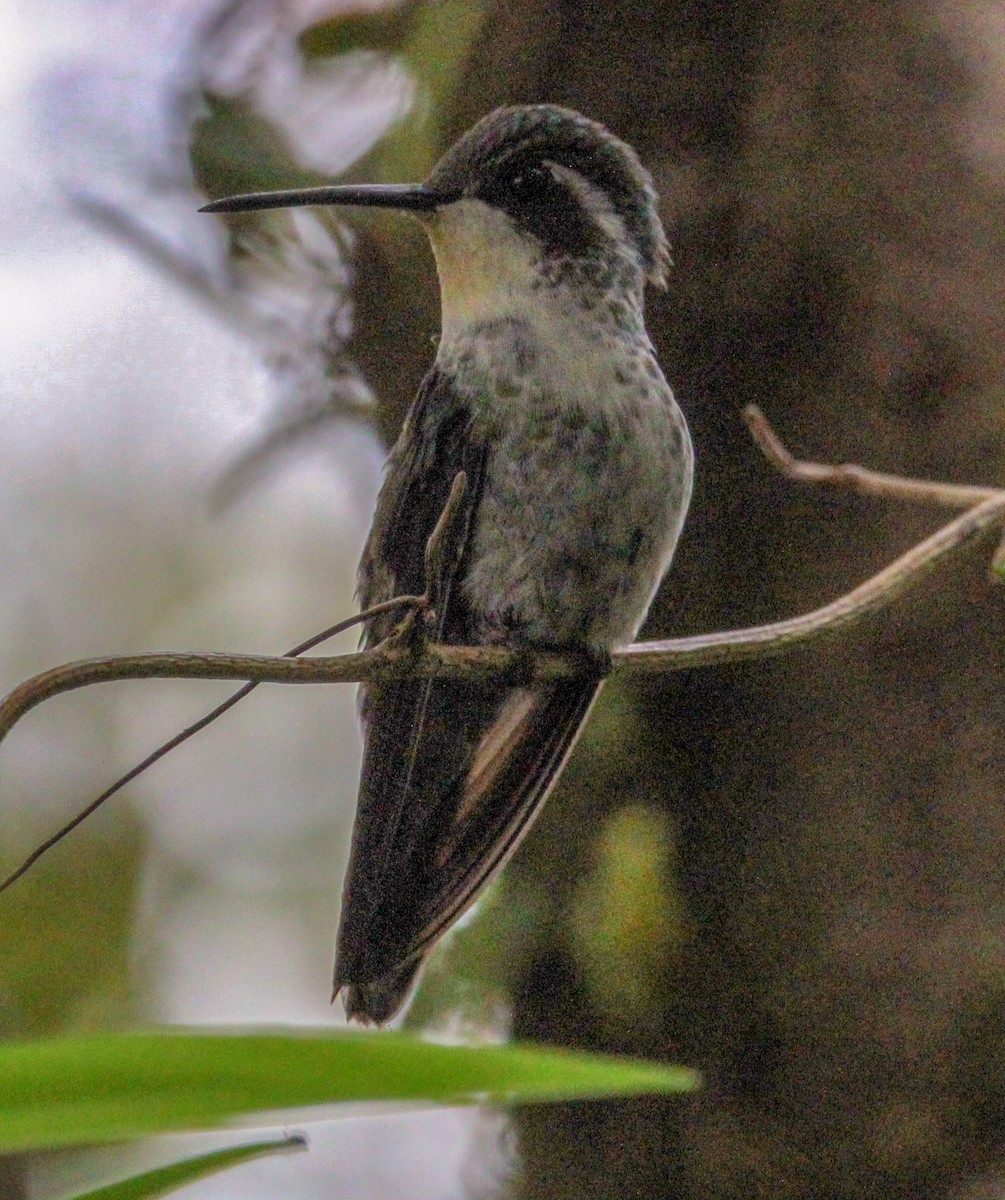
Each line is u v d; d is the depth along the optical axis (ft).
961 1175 24.09
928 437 26.53
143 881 37.17
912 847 25.50
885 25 27.53
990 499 19.45
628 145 26.37
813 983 25.29
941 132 27.22
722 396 27.27
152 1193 7.93
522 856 26.78
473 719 22.33
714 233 27.32
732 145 27.50
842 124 27.27
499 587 21.61
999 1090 24.32
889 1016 24.90
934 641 26.09
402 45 28.50
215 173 28.68
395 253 28.89
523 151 23.45
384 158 28.68
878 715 26.04
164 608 41.39
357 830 21.45
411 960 21.33
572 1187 25.85
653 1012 25.72
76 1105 6.17
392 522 22.76
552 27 28.07
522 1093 6.23
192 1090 6.28
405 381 29.30
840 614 18.85
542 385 21.65
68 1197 7.81
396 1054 6.39
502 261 22.72
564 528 21.39
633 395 21.68
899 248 26.94
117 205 29.14
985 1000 24.67
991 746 25.67
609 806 26.58
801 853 25.84
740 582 27.02
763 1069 25.22
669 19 27.76
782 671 26.45
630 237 23.59
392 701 21.79
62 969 34.94
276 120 28.78
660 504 21.66
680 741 26.66
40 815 37.29
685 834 26.32
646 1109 25.61
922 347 26.71
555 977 26.25
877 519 26.48
